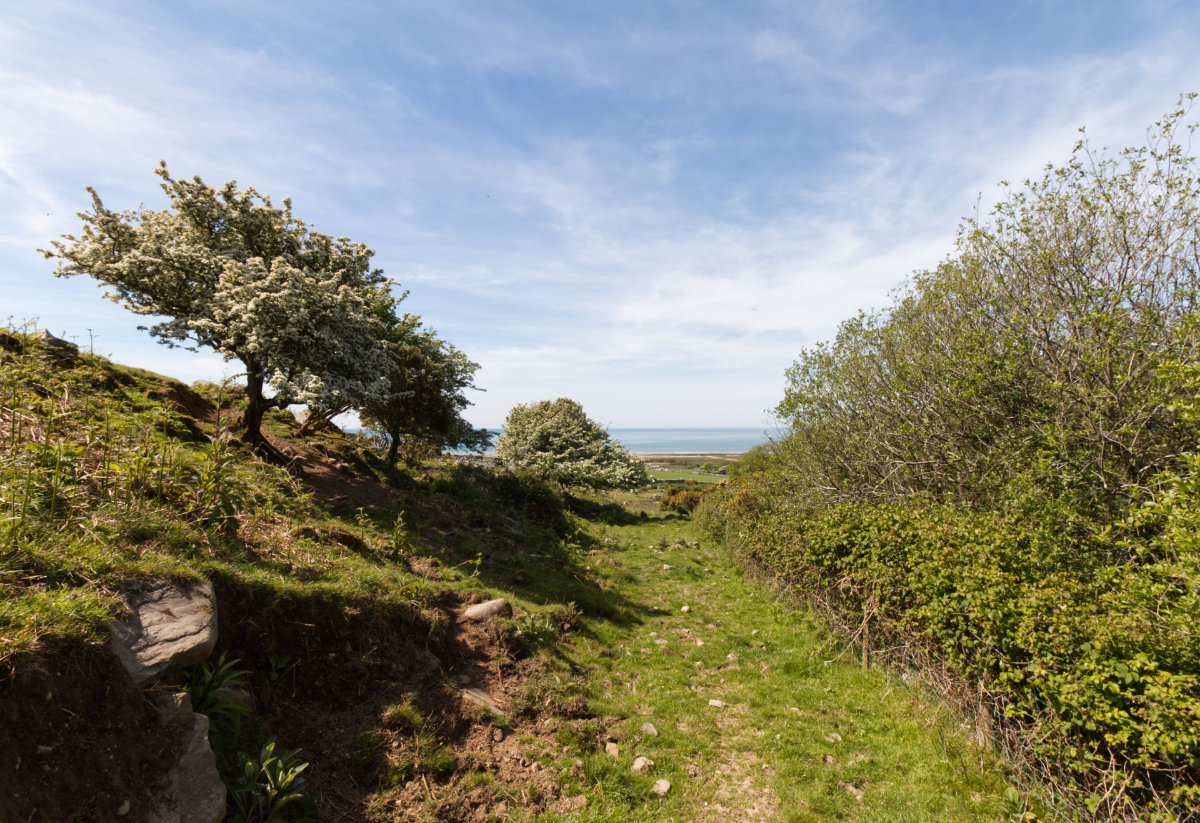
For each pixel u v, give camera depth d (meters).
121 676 3.08
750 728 5.97
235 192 11.16
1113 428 6.79
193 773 3.07
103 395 7.22
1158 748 3.46
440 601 6.94
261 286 10.03
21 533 3.61
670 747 5.49
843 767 5.16
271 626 4.54
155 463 5.55
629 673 7.14
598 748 5.25
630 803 4.54
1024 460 7.59
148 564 3.96
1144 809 3.75
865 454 11.15
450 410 18.41
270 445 11.21
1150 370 6.70
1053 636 4.33
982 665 5.06
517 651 6.54
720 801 4.70
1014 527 6.31
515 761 4.73
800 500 12.93
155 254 10.29
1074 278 7.84
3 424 4.90
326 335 10.81
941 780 4.84
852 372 11.53
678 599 11.04
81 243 10.39
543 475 24.78
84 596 3.31
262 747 3.80
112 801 2.67
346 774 4.01
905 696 6.32
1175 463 6.40
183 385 12.20
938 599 5.75
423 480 15.76
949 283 9.63
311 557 6.22
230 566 4.74
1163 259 7.23
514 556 11.02
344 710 4.55
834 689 6.87
